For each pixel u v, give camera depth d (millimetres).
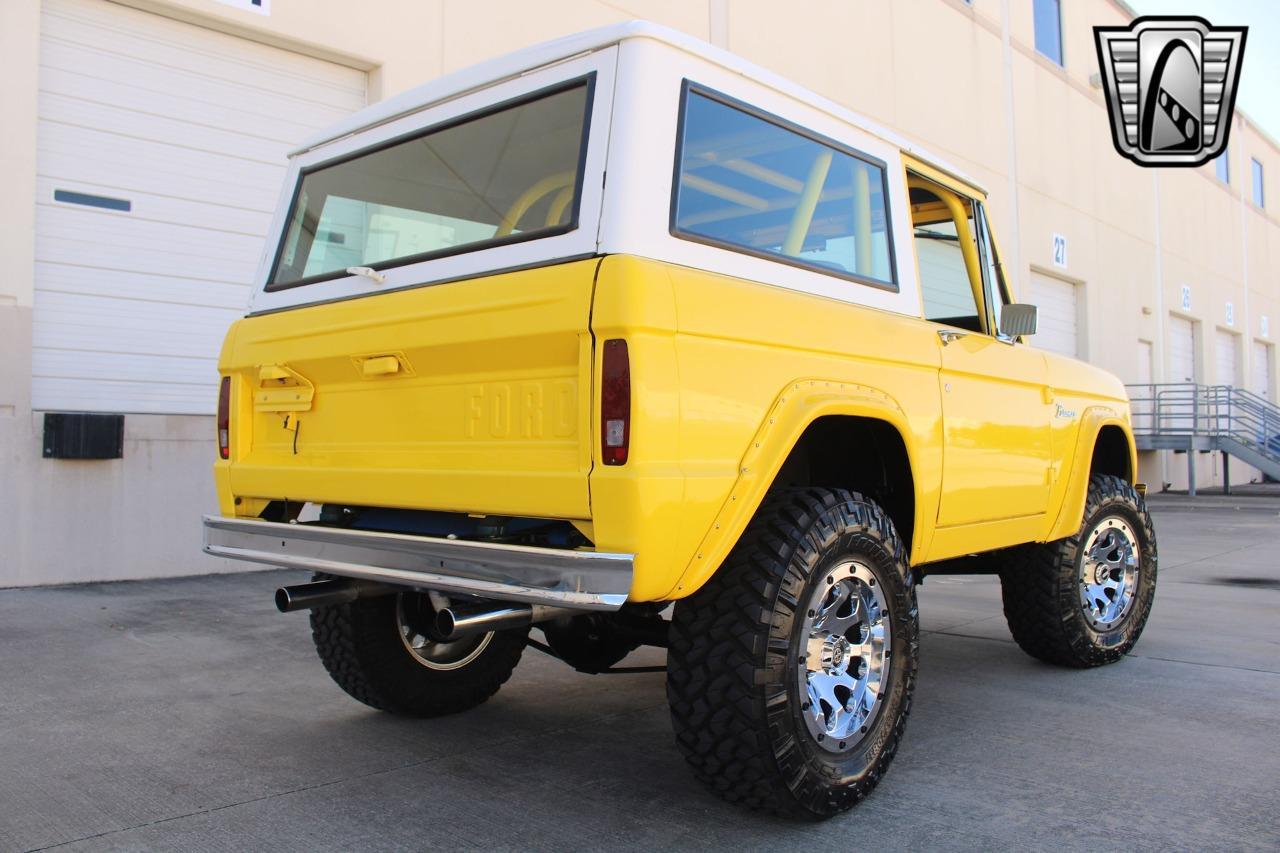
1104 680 4500
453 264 2916
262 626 5500
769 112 3070
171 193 7324
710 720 2646
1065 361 4551
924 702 4121
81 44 6922
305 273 3516
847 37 13680
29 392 6488
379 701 3725
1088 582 4707
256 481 3387
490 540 2758
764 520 2807
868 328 3213
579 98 2781
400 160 3281
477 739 3629
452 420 2807
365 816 2883
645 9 10500
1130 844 2684
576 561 2377
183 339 7371
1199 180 25406
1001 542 3965
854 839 2727
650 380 2430
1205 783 3152
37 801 2984
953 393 3604
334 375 3162
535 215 2812
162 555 7051
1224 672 4648
